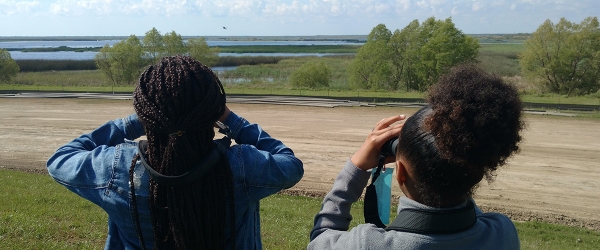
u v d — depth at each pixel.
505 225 1.69
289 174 1.96
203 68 1.82
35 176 12.65
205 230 1.79
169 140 1.71
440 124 1.46
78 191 1.87
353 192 1.79
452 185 1.49
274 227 7.12
